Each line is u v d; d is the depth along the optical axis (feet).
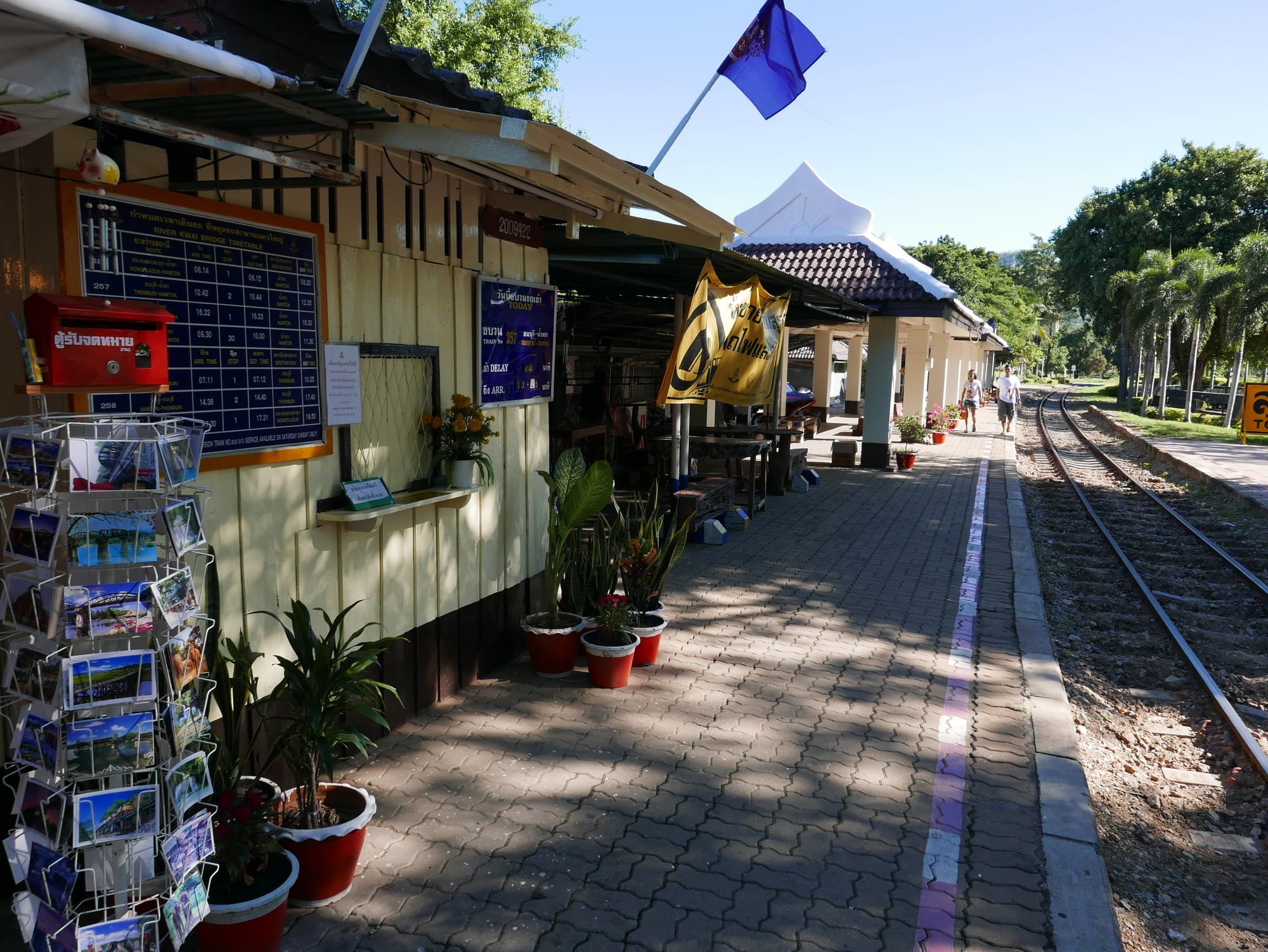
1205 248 132.05
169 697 8.73
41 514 8.41
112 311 9.24
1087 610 29.66
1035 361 310.04
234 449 12.79
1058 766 16.20
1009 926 11.61
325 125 11.03
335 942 10.77
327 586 14.89
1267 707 21.27
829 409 116.47
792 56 20.18
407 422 17.01
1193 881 14.06
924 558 32.96
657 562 21.66
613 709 18.02
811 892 12.09
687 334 24.70
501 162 11.94
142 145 11.25
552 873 12.31
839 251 61.31
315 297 14.17
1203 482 58.59
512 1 67.51
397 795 14.32
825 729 17.39
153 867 8.96
